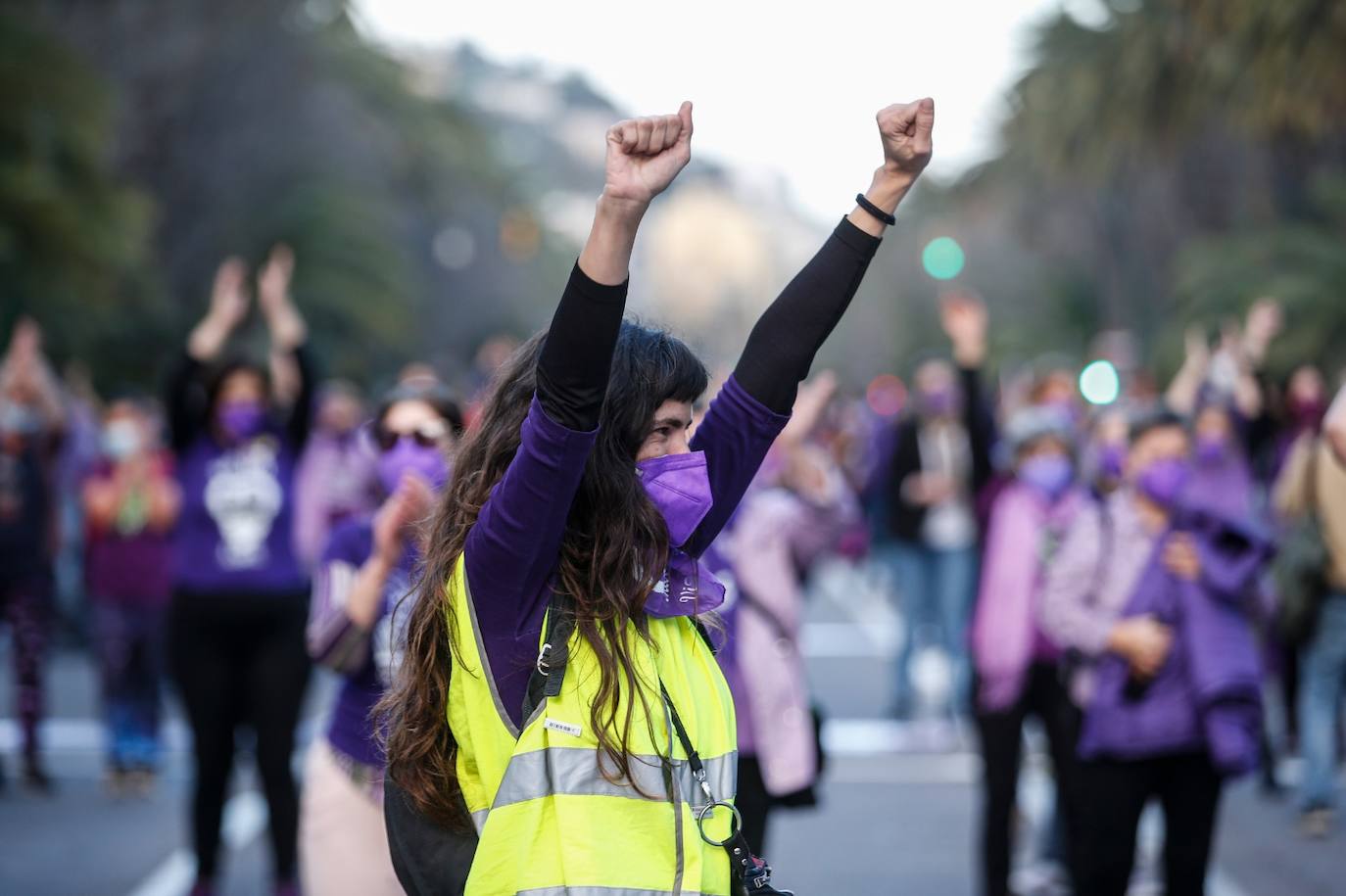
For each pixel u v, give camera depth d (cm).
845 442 5747
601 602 743
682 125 705
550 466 723
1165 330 10856
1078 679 1873
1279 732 3131
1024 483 1938
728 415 825
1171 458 1543
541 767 736
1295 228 10100
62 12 11962
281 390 1980
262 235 14312
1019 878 2119
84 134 7656
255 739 1895
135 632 2728
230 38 13650
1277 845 2336
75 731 3297
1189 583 1510
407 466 1362
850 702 3616
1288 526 2495
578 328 711
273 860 1881
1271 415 3344
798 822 2494
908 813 2553
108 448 2748
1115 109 10381
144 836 2405
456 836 786
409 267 17650
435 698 775
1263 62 7612
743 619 1553
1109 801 1530
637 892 723
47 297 8119
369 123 17188
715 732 772
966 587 3350
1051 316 15000
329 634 1281
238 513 1911
